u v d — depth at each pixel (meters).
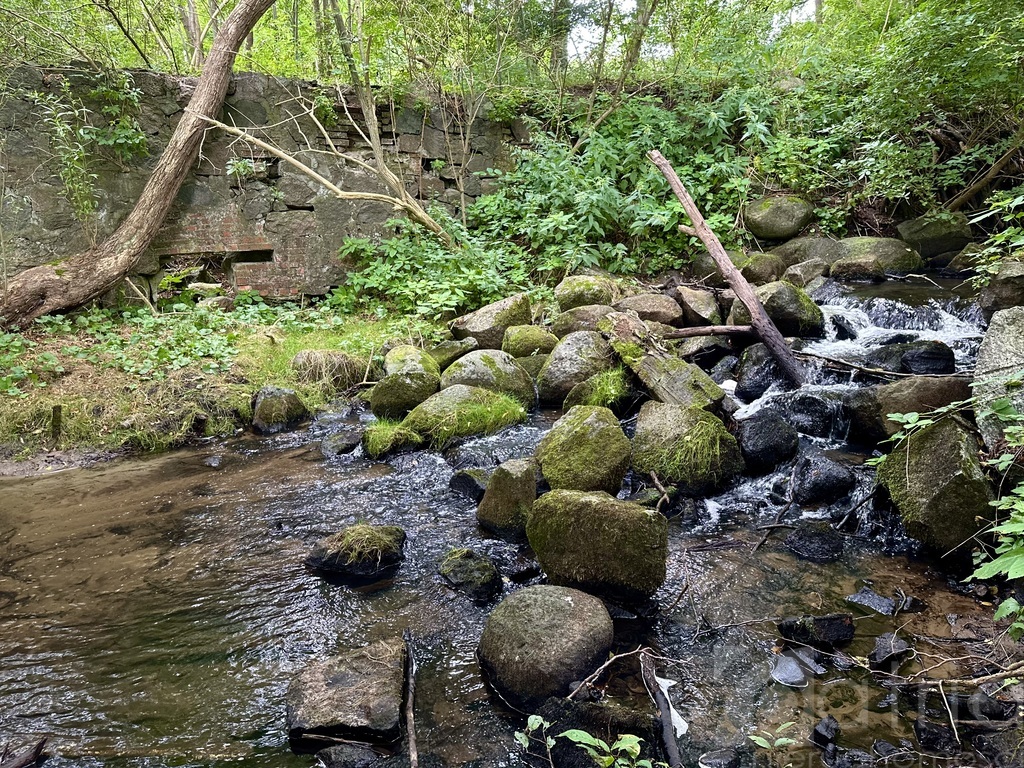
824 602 3.02
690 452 4.09
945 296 6.08
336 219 7.88
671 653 2.74
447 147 8.54
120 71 6.66
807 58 8.83
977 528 3.00
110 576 3.42
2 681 2.66
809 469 3.94
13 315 6.03
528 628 2.60
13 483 4.57
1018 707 2.29
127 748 2.32
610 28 8.73
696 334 5.50
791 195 8.02
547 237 8.02
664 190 8.15
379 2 7.80
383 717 2.34
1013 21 5.47
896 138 7.78
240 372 5.91
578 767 2.16
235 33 6.98
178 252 7.20
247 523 3.96
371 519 3.98
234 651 2.84
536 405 5.62
